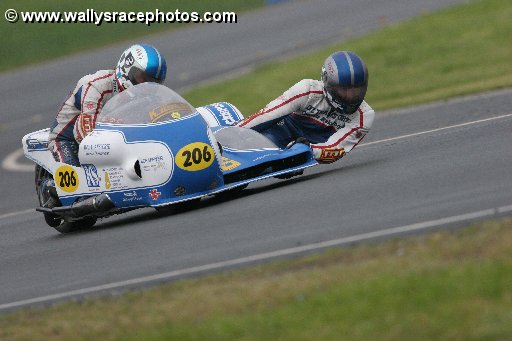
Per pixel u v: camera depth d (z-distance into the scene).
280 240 27.19
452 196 28.25
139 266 27.88
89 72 99.00
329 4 121.31
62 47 116.69
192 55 100.25
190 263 26.86
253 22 115.88
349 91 36.94
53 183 37.59
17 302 27.12
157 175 33.75
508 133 37.44
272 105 37.69
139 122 34.34
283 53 91.75
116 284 26.47
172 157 33.69
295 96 37.53
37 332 23.38
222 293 23.16
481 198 27.33
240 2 130.25
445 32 83.88
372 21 101.69
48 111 84.31
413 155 37.41
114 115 34.97
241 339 19.80
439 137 41.41
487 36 79.62
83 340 22.02
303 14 116.00
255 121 37.69
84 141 34.81
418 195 29.27
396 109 57.28
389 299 20.19
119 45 113.62
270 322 20.28
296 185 35.69
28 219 43.66
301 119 38.41
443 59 74.69
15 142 73.50
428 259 22.42
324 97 37.75
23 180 57.50
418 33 85.25
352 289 21.06
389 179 32.78
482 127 41.38
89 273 28.56
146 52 36.53
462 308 19.02
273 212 31.11
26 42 119.94
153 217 35.88
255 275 24.19
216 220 31.83
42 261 32.09
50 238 36.72
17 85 99.88
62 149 36.78
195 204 35.62
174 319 22.02
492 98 52.25
